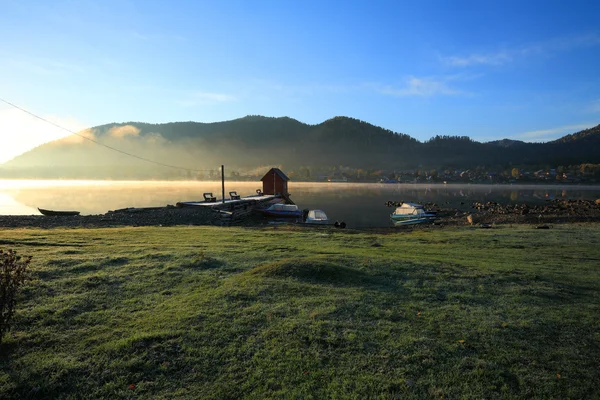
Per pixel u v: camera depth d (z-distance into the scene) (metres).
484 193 119.81
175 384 5.09
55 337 6.23
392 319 7.46
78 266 10.63
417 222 43.41
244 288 8.92
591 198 90.88
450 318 7.59
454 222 41.44
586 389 5.11
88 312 7.36
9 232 17.92
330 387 5.04
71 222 26.23
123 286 9.15
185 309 7.58
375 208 63.09
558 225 33.00
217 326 6.78
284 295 8.59
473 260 14.80
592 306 8.66
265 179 64.62
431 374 5.41
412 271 11.58
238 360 5.70
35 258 11.47
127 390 4.92
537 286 10.34
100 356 5.66
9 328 5.93
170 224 29.14
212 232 22.05
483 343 6.46
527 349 6.27
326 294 8.76
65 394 4.82
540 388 5.11
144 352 5.79
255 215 43.59
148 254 12.91
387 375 5.36
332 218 48.94
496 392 5.01
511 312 8.08
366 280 10.25
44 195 77.12
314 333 6.59
